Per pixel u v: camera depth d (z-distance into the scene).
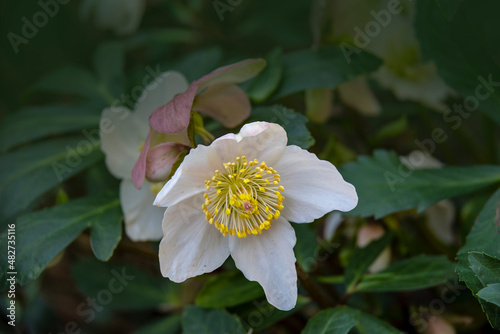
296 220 0.43
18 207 0.50
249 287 0.48
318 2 0.52
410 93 0.56
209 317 0.47
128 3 0.61
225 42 0.65
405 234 0.53
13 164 0.51
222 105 0.46
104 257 0.46
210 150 0.42
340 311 0.46
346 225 0.54
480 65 0.49
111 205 0.48
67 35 0.67
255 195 0.43
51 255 0.46
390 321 0.52
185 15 0.63
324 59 0.51
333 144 0.53
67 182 0.65
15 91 0.68
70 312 0.62
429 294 0.54
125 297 0.56
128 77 0.58
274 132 0.42
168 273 0.43
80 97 0.63
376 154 0.48
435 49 0.50
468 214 0.53
